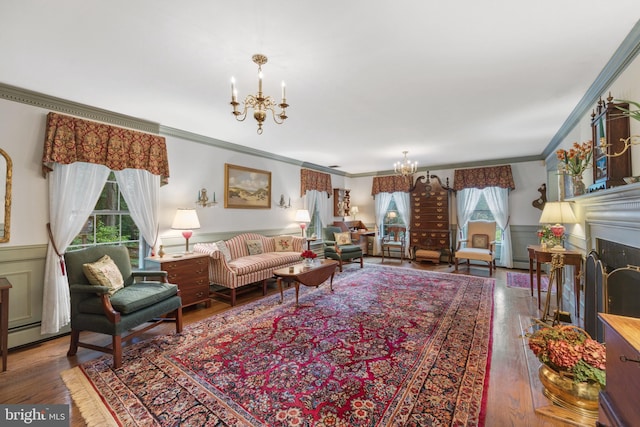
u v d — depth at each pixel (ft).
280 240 17.46
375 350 7.91
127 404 5.79
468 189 21.24
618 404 3.33
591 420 5.06
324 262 14.10
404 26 5.82
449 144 15.88
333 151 17.69
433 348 8.02
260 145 16.16
